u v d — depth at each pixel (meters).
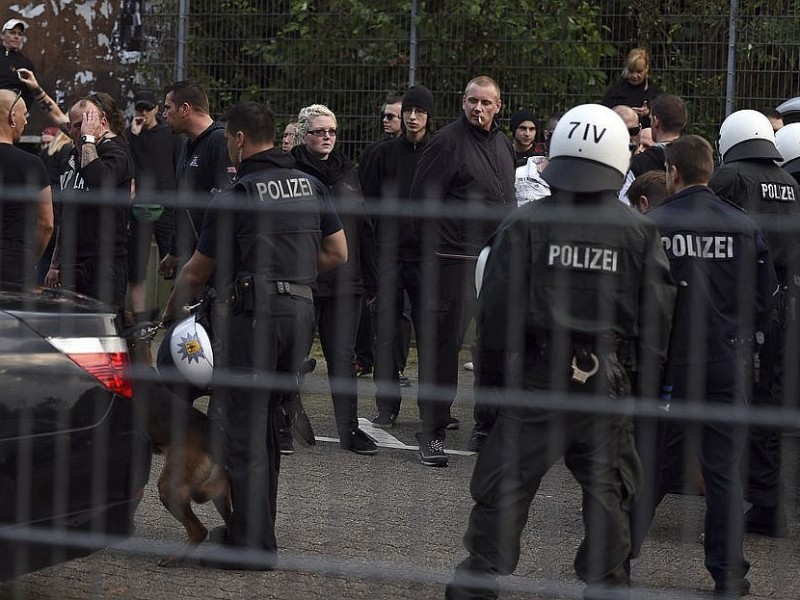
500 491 11.03
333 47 27.36
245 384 12.43
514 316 10.79
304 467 17.64
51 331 11.16
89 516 11.40
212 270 12.26
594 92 26.69
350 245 13.40
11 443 10.88
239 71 27.94
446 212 11.07
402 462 17.94
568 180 10.91
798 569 13.73
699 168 12.86
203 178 18.02
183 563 12.60
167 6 28.38
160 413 12.55
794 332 11.44
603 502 11.02
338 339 13.48
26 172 16.33
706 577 13.55
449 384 12.32
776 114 23.02
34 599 12.08
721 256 11.62
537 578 12.94
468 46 26.81
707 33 25.95
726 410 11.53
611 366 10.77
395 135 23.61
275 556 12.20
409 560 13.18
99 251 11.19
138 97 26.44
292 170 13.29
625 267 10.75
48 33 29.44
